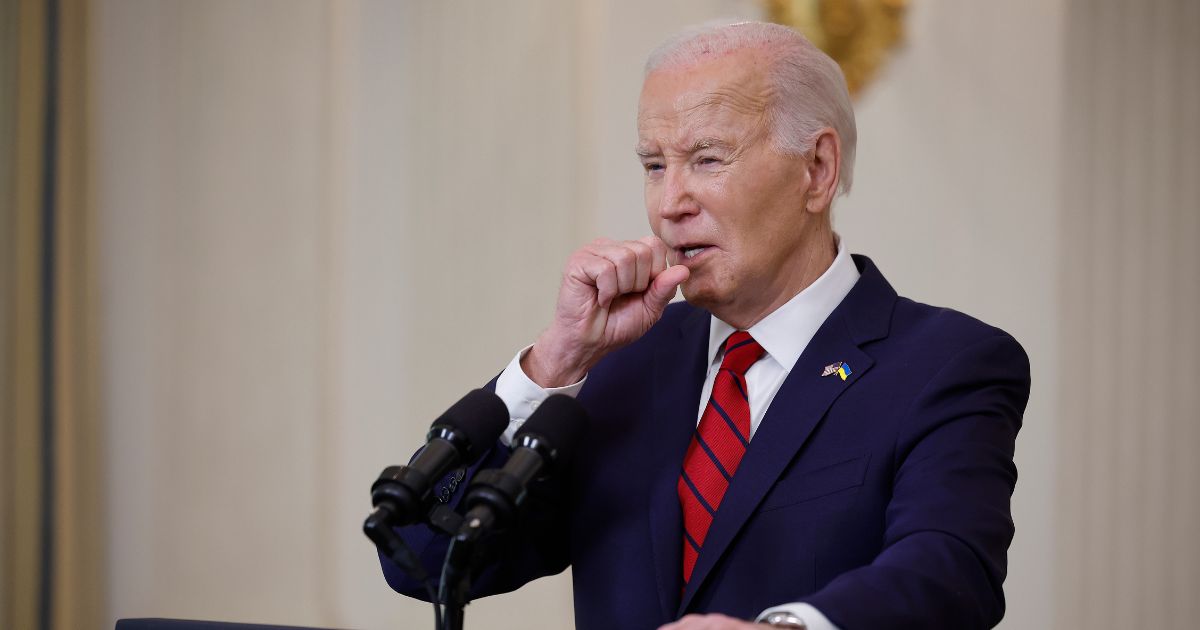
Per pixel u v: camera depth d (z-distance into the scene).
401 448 15.42
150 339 15.08
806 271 6.32
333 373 15.44
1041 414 16.06
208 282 15.20
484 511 4.90
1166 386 16.17
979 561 5.12
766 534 5.75
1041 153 16.20
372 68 15.57
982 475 5.48
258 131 15.37
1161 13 16.27
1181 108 16.27
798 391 5.99
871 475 5.68
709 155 6.04
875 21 16.03
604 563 6.21
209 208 15.22
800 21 15.86
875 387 5.89
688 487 6.12
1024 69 16.25
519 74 15.73
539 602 15.55
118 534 14.91
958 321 6.11
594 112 15.74
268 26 15.42
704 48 6.17
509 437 6.11
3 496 14.20
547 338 6.24
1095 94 16.25
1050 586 15.93
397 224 15.55
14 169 14.34
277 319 15.35
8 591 14.19
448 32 15.67
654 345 6.86
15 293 14.30
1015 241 16.17
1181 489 16.09
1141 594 15.96
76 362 14.63
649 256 6.08
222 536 15.15
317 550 15.30
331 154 15.48
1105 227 16.25
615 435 6.51
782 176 6.11
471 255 15.59
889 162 16.17
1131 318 16.20
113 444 14.93
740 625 4.29
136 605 14.93
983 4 16.23
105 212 14.98
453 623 4.87
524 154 15.67
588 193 15.70
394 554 4.90
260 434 15.27
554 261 15.64
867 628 4.57
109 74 14.98
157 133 15.12
